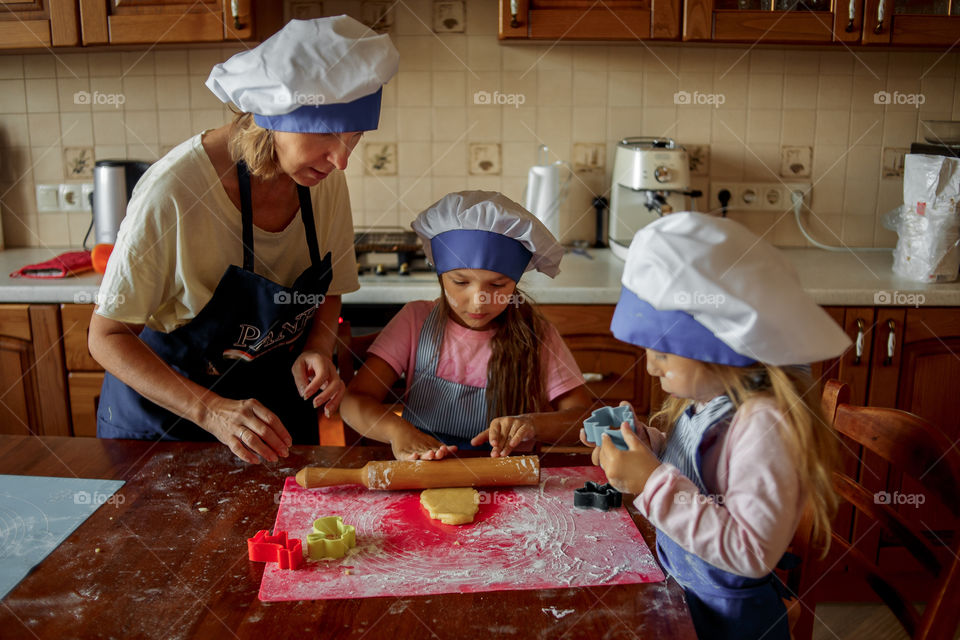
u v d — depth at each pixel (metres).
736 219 2.63
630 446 0.95
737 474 0.88
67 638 0.83
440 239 1.42
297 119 1.17
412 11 2.49
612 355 2.16
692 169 2.60
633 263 0.88
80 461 1.26
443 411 1.51
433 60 2.53
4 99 2.58
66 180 2.65
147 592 0.91
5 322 2.18
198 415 1.23
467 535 1.03
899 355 2.12
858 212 2.62
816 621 2.12
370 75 1.17
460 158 2.61
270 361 1.53
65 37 2.22
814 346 0.83
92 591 0.91
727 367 0.91
